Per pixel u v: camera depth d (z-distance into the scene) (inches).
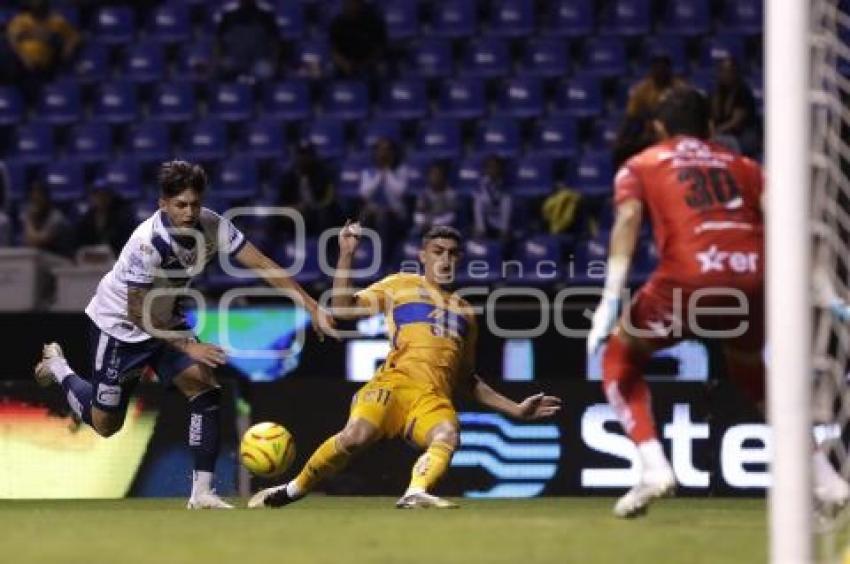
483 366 1423.5
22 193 2162.9
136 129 2213.3
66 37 2325.3
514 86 2186.3
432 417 1022.4
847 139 982.4
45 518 905.5
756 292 815.7
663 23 2260.1
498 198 1886.1
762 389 864.9
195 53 2329.0
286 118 2210.9
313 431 1296.8
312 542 702.5
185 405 1295.5
